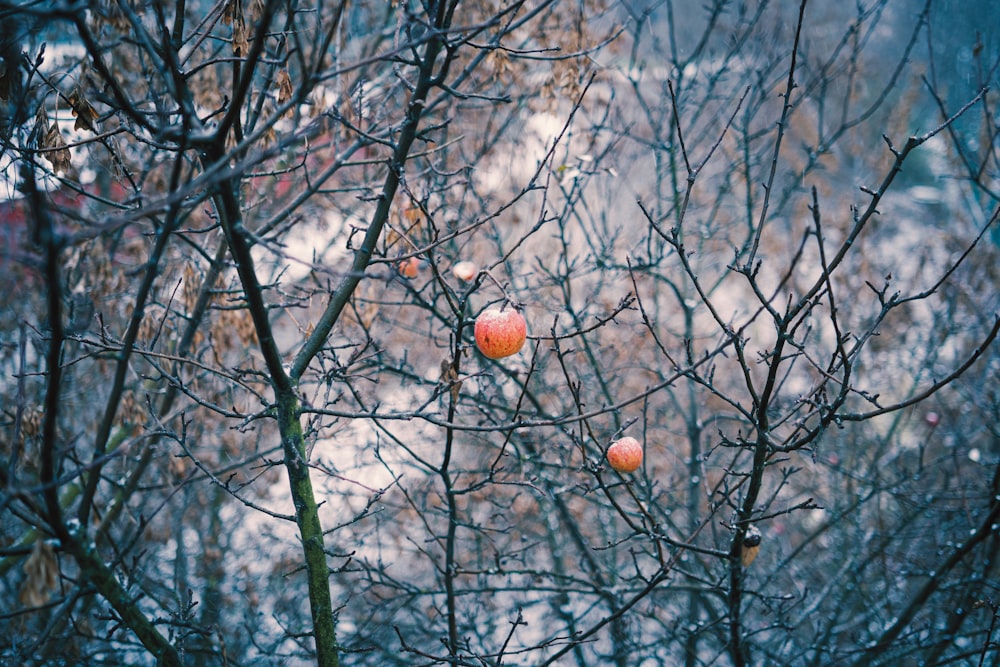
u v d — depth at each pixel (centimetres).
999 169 576
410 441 768
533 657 721
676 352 748
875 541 696
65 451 308
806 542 580
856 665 548
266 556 798
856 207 336
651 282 830
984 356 741
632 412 766
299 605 795
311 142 544
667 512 727
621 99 855
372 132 425
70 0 266
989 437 777
